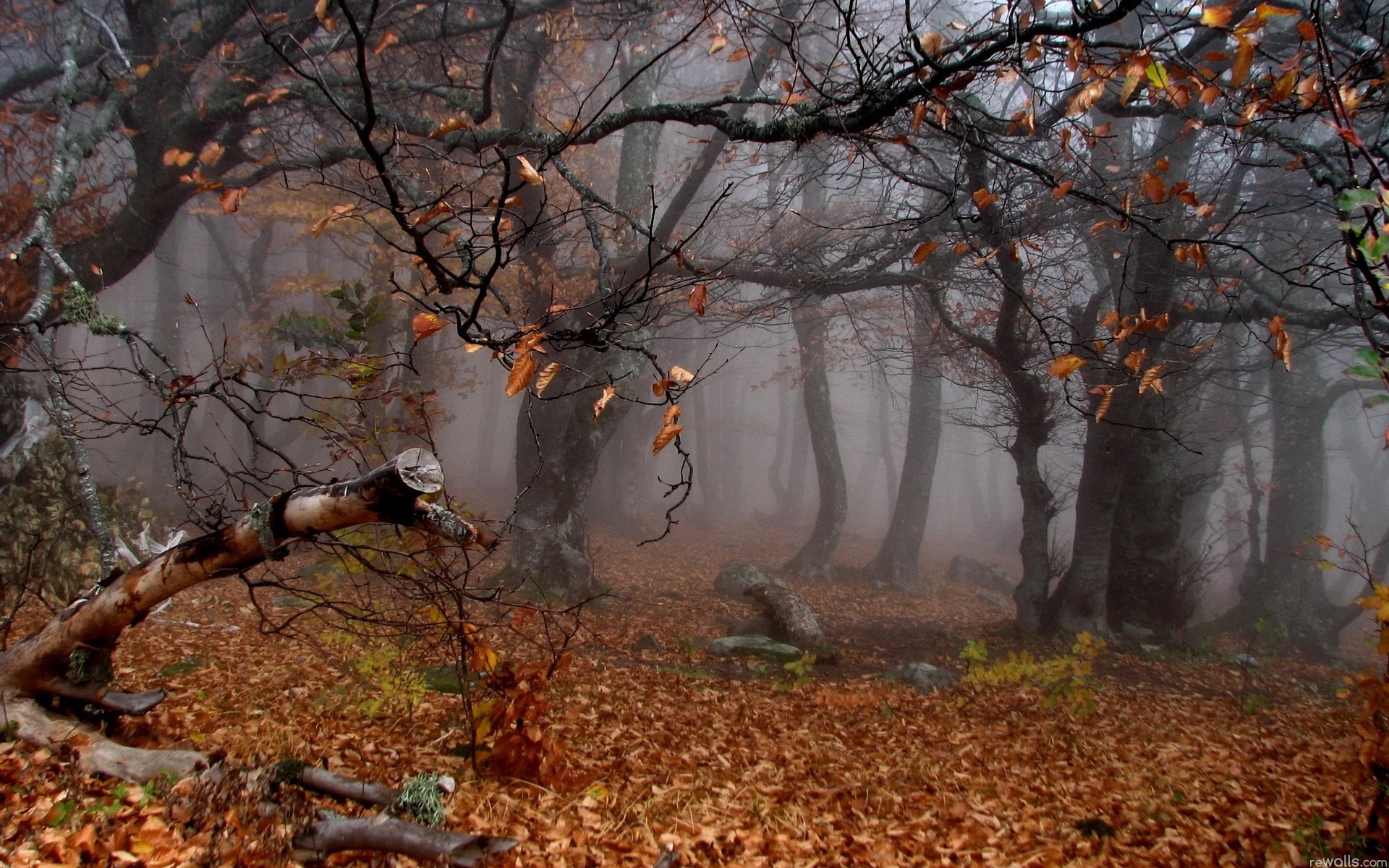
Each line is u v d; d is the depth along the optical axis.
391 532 6.39
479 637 5.09
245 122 10.37
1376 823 4.10
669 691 8.03
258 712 5.54
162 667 6.61
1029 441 13.16
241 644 7.68
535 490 13.14
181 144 10.19
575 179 4.97
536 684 5.01
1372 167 2.94
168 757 3.98
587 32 12.19
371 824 3.52
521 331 3.61
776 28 10.49
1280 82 3.84
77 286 5.22
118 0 11.27
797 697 8.29
